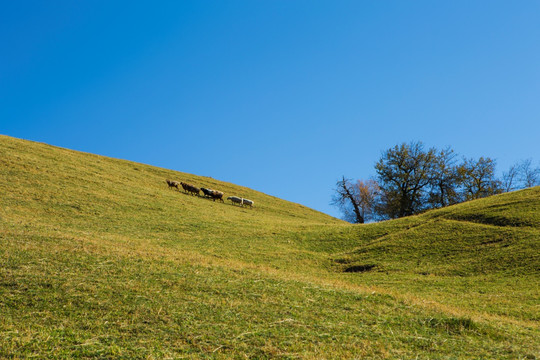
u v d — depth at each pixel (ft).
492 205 119.96
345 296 52.75
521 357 35.12
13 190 116.47
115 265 54.44
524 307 59.11
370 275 83.15
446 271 81.87
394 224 123.54
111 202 128.88
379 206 223.71
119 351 32.17
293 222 156.35
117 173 181.57
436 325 42.68
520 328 45.75
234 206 181.68
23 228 74.13
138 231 104.78
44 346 32.09
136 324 37.58
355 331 40.01
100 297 42.73
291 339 36.83
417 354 35.09
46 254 54.60
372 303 50.47
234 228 125.08
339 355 33.99
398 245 101.35
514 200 120.78
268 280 57.16
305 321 41.75
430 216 124.88
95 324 36.78
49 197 118.52
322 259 97.09
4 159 142.92
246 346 34.81
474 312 54.90
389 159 206.08
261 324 39.99
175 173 242.99
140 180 183.42
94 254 58.39
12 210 99.19
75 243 64.64
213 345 34.81
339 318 43.73
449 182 203.62
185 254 76.07
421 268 85.30
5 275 44.73
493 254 86.17
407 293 67.51
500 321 48.47
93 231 93.66
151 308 41.34
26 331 34.14
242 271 61.31
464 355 35.22
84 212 113.29
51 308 39.11
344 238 116.47
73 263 52.37
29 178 131.54
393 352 35.24
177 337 35.83
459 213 118.83
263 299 47.78
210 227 121.90
